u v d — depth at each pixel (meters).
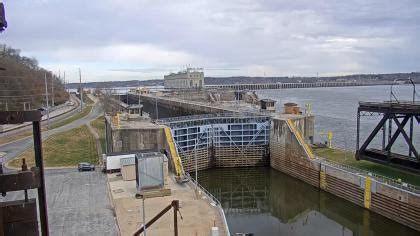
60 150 78.81
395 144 89.56
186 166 76.56
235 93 184.62
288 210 59.75
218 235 33.94
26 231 10.14
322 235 49.44
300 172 69.12
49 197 48.38
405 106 50.03
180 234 36.84
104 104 150.75
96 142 89.50
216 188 70.06
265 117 81.12
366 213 52.19
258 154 81.31
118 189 51.53
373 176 52.72
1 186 9.75
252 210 59.75
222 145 81.31
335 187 59.09
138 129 69.75
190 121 78.00
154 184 49.06
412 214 44.53
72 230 38.31
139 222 39.75
